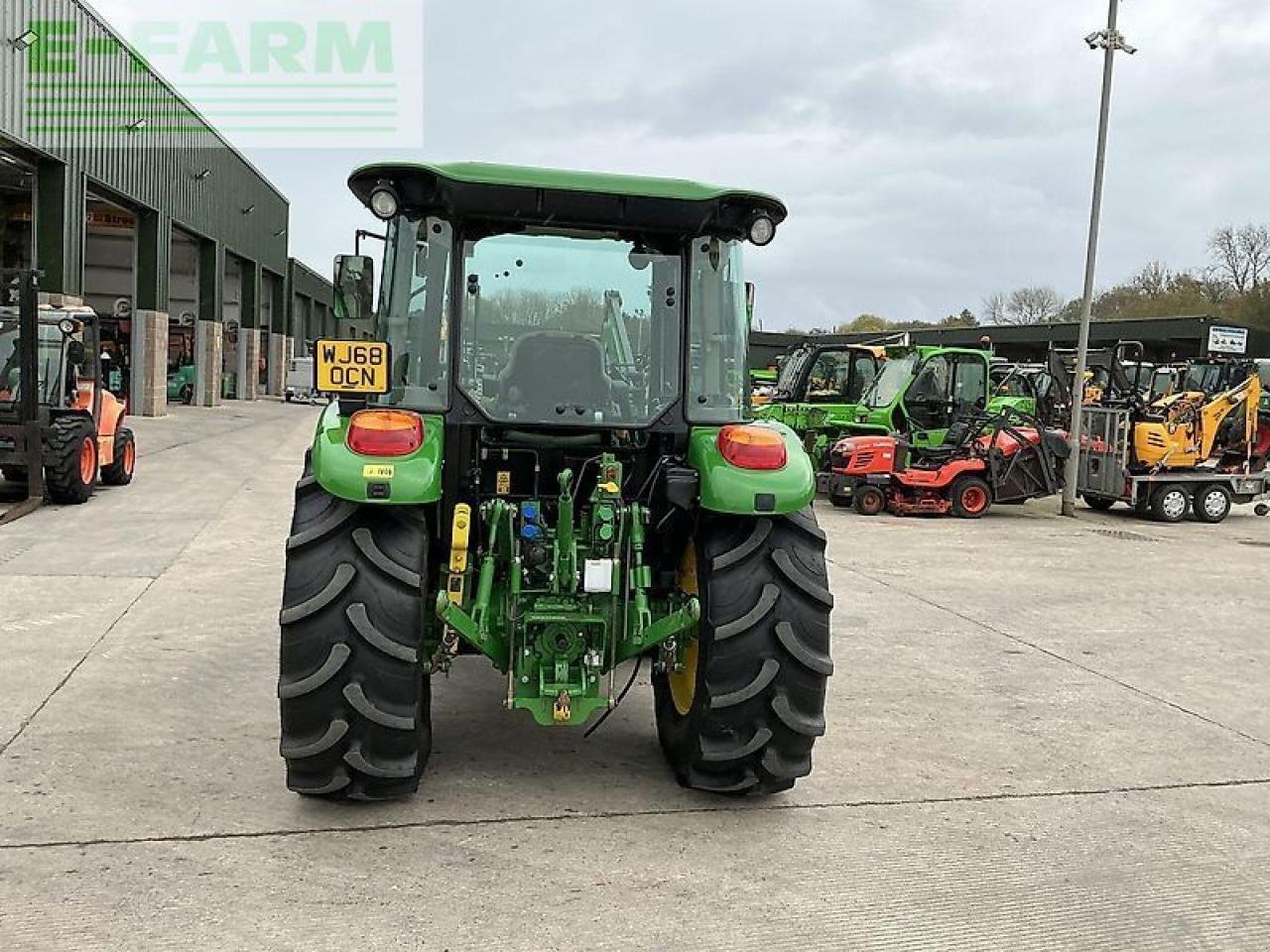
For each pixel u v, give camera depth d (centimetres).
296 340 5078
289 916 289
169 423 2439
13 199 2502
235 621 614
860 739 459
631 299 389
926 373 1477
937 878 330
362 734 345
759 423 394
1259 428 1403
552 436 388
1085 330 1362
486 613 362
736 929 293
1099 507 1459
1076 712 510
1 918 281
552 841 343
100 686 483
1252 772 436
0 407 1042
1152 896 324
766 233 386
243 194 3706
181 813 351
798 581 369
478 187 360
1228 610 776
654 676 436
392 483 338
